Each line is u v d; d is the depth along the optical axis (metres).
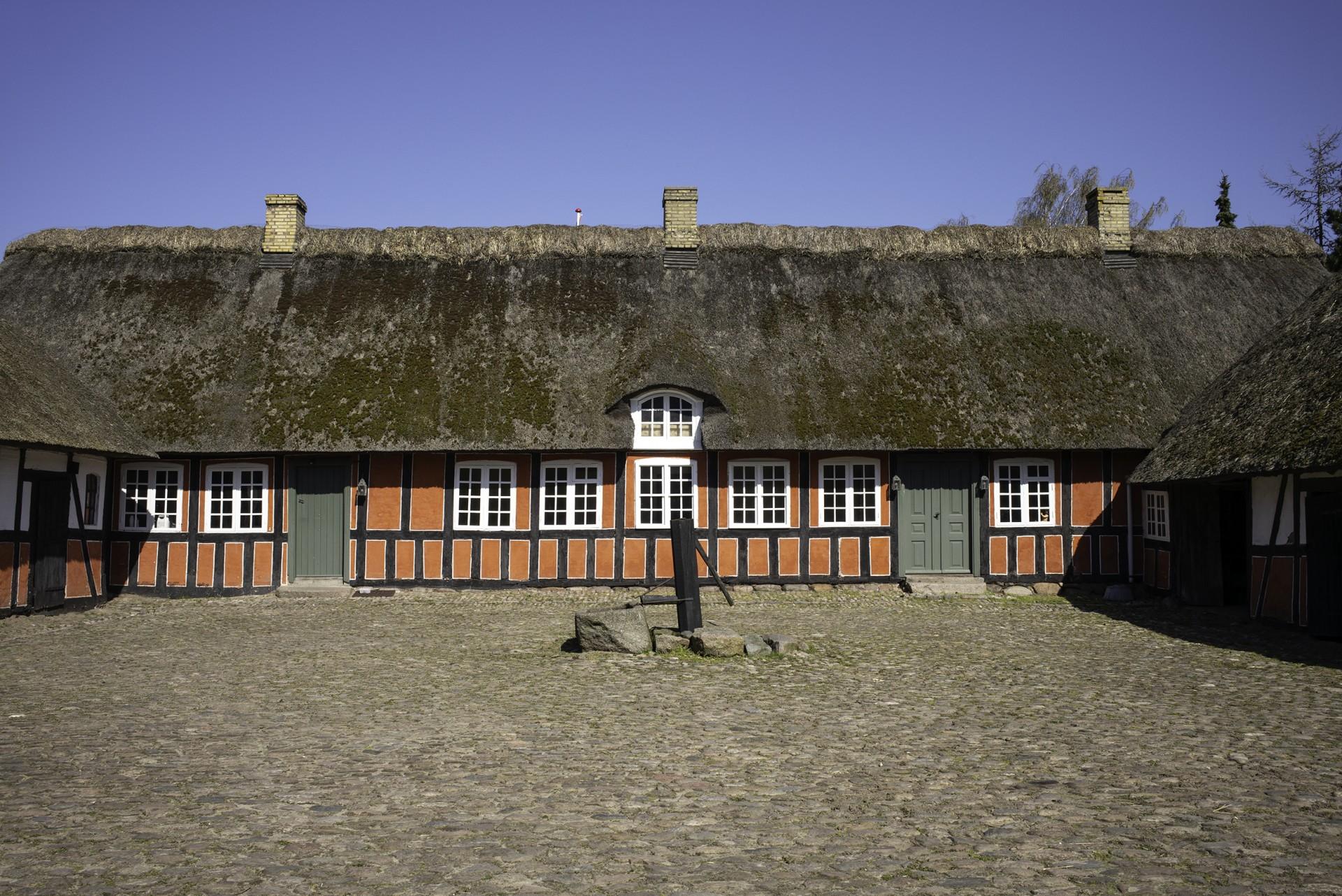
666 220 20.95
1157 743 7.49
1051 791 6.23
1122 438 18.05
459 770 6.76
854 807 5.92
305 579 18.36
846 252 20.98
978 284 20.56
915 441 17.75
